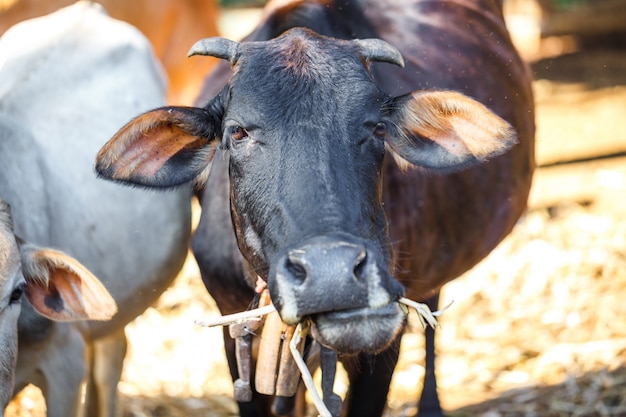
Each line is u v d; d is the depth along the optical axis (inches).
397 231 213.2
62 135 235.6
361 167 166.6
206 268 213.6
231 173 174.4
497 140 182.9
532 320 339.6
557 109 547.8
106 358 259.6
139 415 285.7
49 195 226.5
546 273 366.0
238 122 170.9
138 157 183.9
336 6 222.4
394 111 182.2
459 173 229.8
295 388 192.4
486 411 282.5
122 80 256.2
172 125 181.9
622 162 462.0
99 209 236.1
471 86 241.8
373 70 217.8
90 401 261.3
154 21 369.4
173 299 359.3
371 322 151.3
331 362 184.9
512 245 386.3
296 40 177.0
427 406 275.4
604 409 277.7
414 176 216.4
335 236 154.0
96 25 264.2
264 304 187.0
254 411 222.5
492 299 354.3
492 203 244.1
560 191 426.9
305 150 164.7
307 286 149.0
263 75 171.3
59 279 194.7
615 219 405.1
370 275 150.9
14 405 279.7
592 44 686.5
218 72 238.8
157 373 317.1
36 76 241.1
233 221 179.0
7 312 183.6
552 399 285.6
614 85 597.3
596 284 358.0
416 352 325.1
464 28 252.8
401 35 235.9
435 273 232.5
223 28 725.3
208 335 342.0
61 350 215.6
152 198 246.5
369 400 217.8
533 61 657.6
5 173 220.1
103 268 237.6
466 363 315.9
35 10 334.6
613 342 318.0
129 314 249.8
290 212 160.7
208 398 301.4
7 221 187.0
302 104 168.1
